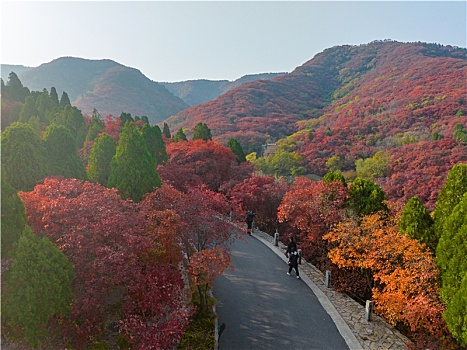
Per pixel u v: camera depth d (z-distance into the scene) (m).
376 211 12.98
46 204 7.52
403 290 8.68
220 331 9.08
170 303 7.12
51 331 6.77
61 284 6.30
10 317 6.26
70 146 14.19
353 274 11.80
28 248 6.14
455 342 7.98
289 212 14.42
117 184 13.48
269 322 9.61
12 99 39.47
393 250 9.69
